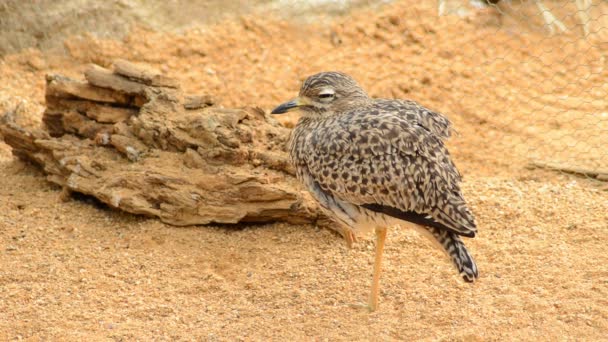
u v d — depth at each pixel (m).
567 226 12.50
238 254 12.12
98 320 10.47
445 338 9.82
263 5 19.69
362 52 19.02
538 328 10.02
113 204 12.77
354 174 10.14
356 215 10.54
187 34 18.94
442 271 11.51
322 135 10.49
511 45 19.17
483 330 9.98
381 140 10.15
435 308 10.60
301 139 10.84
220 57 18.58
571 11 19.91
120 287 11.27
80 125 14.15
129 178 12.90
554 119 16.59
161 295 11.11
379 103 10.99
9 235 12.48
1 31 18.23
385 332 10.11
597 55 18.73
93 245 12.29
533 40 19.36
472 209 13.08
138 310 10.70
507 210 12.97
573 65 18.45
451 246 9.99
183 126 13.27
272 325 10.36
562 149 15.54
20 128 14.11
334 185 10.30
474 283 11.13
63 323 10.38
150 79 13.80
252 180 12.55
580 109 16.92
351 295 11.09
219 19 19.38
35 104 16.72
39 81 17.64
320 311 10.69
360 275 11.54
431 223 10.00
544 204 13.20
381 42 19.38
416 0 20.28
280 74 18.20
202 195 12.62
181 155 13.30
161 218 12.74
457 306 10.59
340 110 11.04
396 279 11.38
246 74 18.12
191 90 17.45
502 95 17.50
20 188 13.98
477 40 19.36
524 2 20.17
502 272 11.40
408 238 12.37
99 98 14.00
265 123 13.77
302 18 19.64
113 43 18.45
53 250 12.13
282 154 13.18
